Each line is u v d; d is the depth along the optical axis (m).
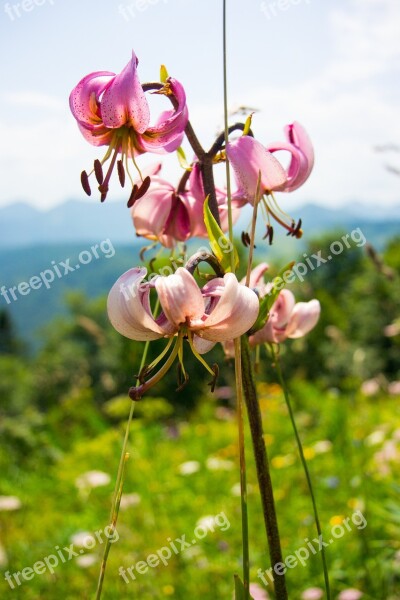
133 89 1.45
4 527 4.28
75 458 5.71
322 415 5.64
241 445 1.43
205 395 9.45
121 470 1.58
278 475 4.34
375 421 5.45
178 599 3.08
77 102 1.49
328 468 4.20
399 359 14.23
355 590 2.68
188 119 1.53
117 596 3.08
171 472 4.92
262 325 1.54
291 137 1.63
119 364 12.87
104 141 1.53
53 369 22.55
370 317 14.70
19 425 6.95
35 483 5.31
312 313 1.79
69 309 26.81
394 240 18.20
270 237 1.70
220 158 1.65
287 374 13.01
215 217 1.66
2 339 35.12
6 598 3.19
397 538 3.15
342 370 12.91
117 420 9.05
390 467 3.85
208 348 1.43
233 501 4.07
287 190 1.61
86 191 1.53
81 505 4.66
